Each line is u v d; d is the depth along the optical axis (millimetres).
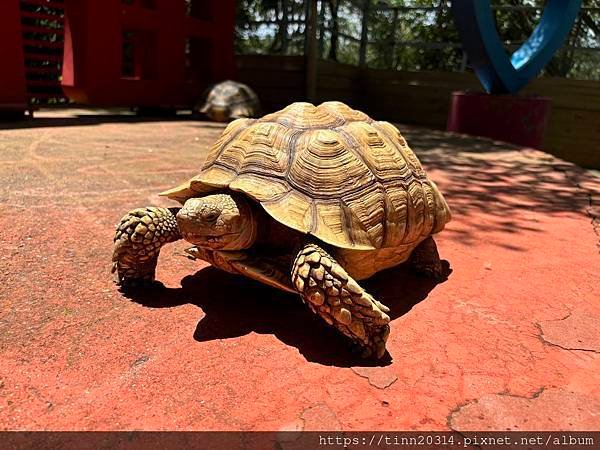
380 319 461
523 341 532
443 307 607
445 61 3797
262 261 529
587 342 537
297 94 3256
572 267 774
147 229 560
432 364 478
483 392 437
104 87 2473
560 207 1174
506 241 894
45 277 613
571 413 415
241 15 3662
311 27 3066
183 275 662
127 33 3604
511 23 3588
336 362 473
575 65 3217
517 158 1907
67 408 387
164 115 2941
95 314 536
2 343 468
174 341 493
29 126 2047
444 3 3623
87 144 1646
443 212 692
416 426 388
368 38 3855
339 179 541
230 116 2688
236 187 521
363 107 3682
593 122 2975
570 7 2398
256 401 407
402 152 664
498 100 2457
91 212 881
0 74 2100
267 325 538
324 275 459
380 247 547
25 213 847
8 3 2064
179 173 1260
